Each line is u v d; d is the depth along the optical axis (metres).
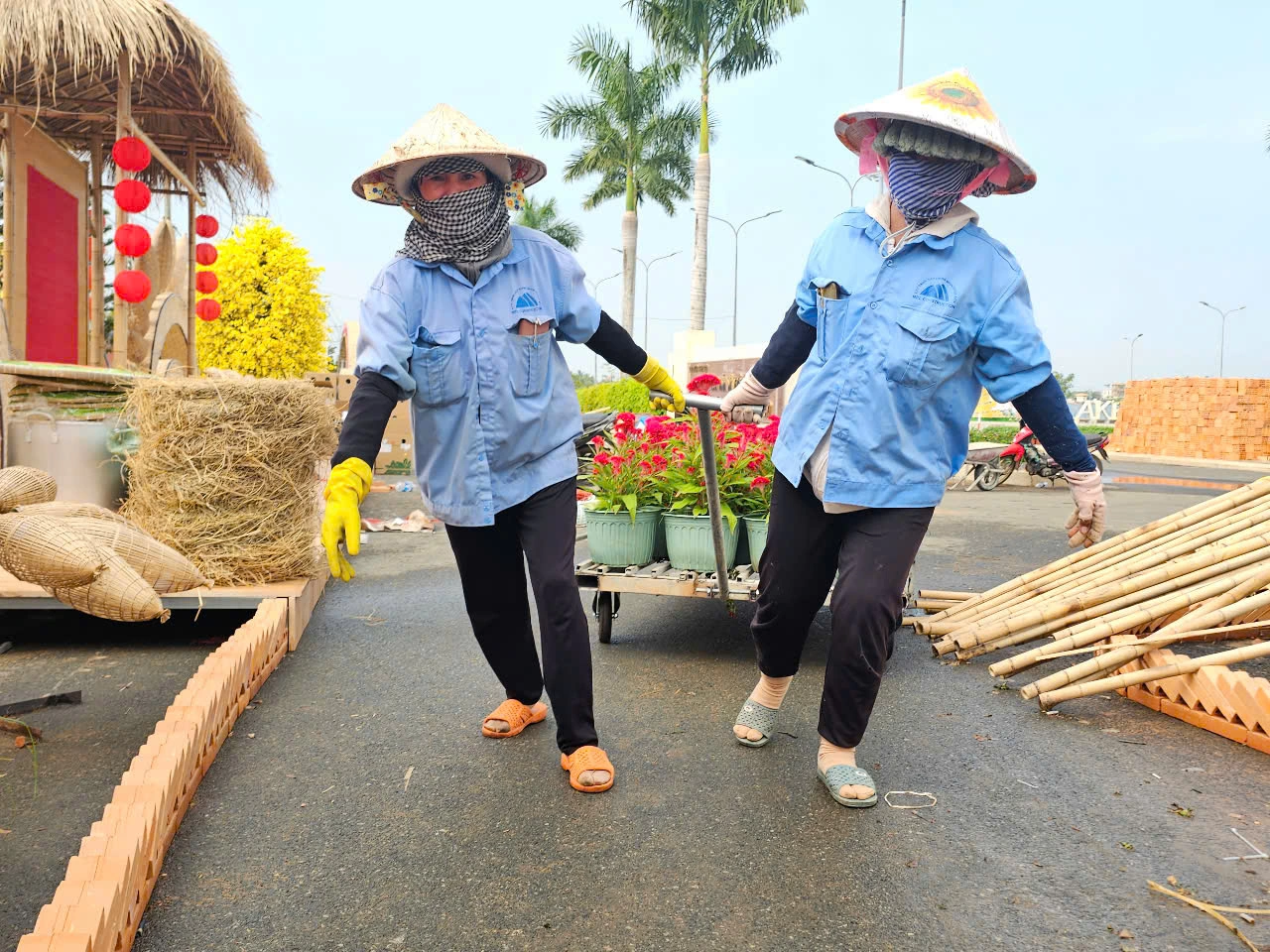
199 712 2.93
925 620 4.66
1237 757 3.11
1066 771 3.00
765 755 3.13
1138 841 2.51
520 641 3.24
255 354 22.31
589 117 28.97
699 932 2.08
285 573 4.87
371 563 6.97
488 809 2.71
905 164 2.52
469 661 4.27
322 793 2.82
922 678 4.02
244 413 4.67
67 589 3.06
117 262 8.11
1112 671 3.66
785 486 2.82
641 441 4.73
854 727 2.76
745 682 3.98
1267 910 2.16
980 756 3.13
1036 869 2.36
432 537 8.33
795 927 2.10
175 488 4.64
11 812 2.67
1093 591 3.94
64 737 3.28
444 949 2.03
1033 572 4.57
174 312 9.59
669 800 2.77
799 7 24.30
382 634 4.79
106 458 5.87
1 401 5.97
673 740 3.28
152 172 10.49
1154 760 3.08
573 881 2.31
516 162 2.75
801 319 2.90
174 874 2.35
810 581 2.85
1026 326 2.53
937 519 10.07
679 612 5.39
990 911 2.17
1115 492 13.61
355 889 2.27
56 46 6.48
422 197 2.69
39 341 8.77
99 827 2.15
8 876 2.31
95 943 1.73
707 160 26.16
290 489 4.83
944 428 2.65
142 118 9.55
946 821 2.63
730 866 2.38
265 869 2.37
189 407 4.61
